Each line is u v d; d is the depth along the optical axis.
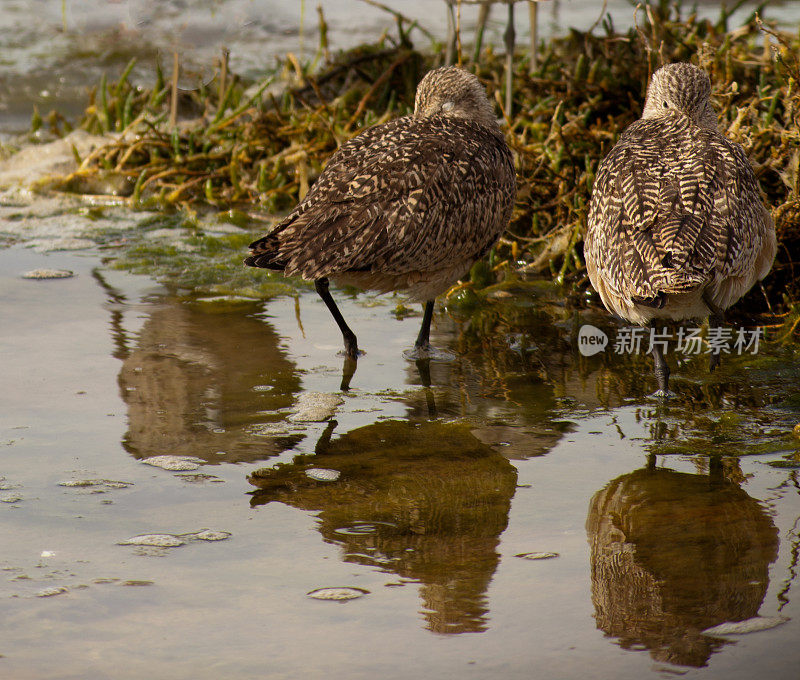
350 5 22.12
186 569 6.57
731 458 8.19
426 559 6.71
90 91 18.14
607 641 5.83
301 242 9.00
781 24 19.31
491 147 10.10
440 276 9.81
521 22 21.02
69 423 8.64
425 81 10.90
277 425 8.74
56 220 14.09
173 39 16.69
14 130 17.50
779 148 12.11
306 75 16.67
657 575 6.50
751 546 6.84
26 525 7.06
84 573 6.50
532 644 5.80
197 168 15.41
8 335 10.39
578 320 11.20
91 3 17.06
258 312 11.31
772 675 5.51
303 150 15.02
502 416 8.98
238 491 7.63
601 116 14.88
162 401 9.12
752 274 9.12
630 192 8.98
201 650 5.74
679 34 16.33
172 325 10.85
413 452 8.30
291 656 5.69
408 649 5.76
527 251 13.05
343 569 6.59
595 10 21.69
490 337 10.77
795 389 9.50
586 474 7.92
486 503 7.47
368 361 10.11
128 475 7.82
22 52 20.12
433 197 9.34
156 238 13.52
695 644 5.79
